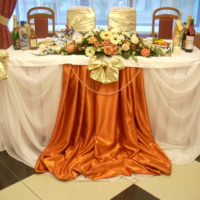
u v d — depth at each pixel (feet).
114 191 6.01
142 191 6.01
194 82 6.86
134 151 6.89
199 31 13.43
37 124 7.16
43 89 6.85
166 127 7.38
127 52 6.67
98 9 13.52
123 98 6.79
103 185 6.18
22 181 6.35
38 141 7.38
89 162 6.70
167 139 7.50
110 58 6.58
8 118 6.97
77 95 6.78
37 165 6.64
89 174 6.37
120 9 10.86
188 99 7.07
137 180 6.34
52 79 6.75
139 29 13.83
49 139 7.38
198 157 7.21
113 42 6.54
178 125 7.36
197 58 6.72
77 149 6.93
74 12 10.79
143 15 13.64
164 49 7.39
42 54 6.87
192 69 6.72
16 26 7.49
